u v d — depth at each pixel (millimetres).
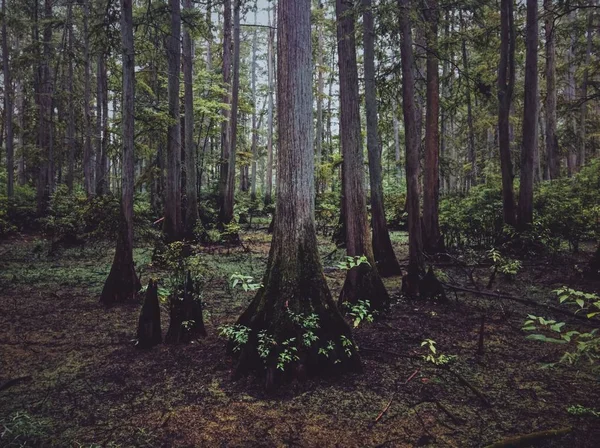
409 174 7543
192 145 14719
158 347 5324
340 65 7047
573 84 22609
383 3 7055
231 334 4785
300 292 4582
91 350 5223
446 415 3660
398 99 10781
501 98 12305
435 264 10945
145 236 10742
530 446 3150
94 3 17172
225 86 20859
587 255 11492
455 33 11164
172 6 12109
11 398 3965
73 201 15305
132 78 7742
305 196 4770
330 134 32812
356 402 3908
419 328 6125
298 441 3287
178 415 3674
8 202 18000
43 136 18688
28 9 19641
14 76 20875
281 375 4219
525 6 13547
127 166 7648
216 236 15141
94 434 3363
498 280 9234
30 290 8242
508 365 4754
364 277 6734
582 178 14555
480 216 13383
